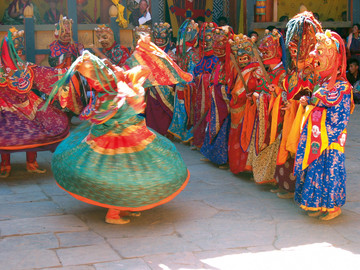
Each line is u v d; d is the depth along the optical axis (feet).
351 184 19.22
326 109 14.99
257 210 16.47
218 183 19.76
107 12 36.81
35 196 17.99
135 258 12.76
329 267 12.20
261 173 18.61
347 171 21.16
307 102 15.49
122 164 14.43
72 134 16.06
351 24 41.57
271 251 13.20
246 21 34.30
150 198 14.57
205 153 22.66
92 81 14.52
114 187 14.25
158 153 15.01
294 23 16.40
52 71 20.72
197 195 18.16
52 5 36.50
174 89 27.30
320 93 14.67
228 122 21.27
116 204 14.56
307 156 15.05
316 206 15.07
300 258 12.74
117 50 29.86
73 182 14.67
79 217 15.83
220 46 20.85
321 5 43.09
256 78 18.78
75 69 14.51
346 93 14.79
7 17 35.83
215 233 14.48
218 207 16.79
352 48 42.04
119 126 14.71
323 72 14.79
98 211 16.43
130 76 15.11
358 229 14.69
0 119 19.77
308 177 15.17
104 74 14.35
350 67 42.09
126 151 14.64
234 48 19.89
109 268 12.16
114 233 14.49
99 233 14.48
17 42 21.03
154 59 16.94
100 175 14.29
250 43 19.75
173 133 26.76
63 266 12.27
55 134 20.47
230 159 20.45
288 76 17.06
